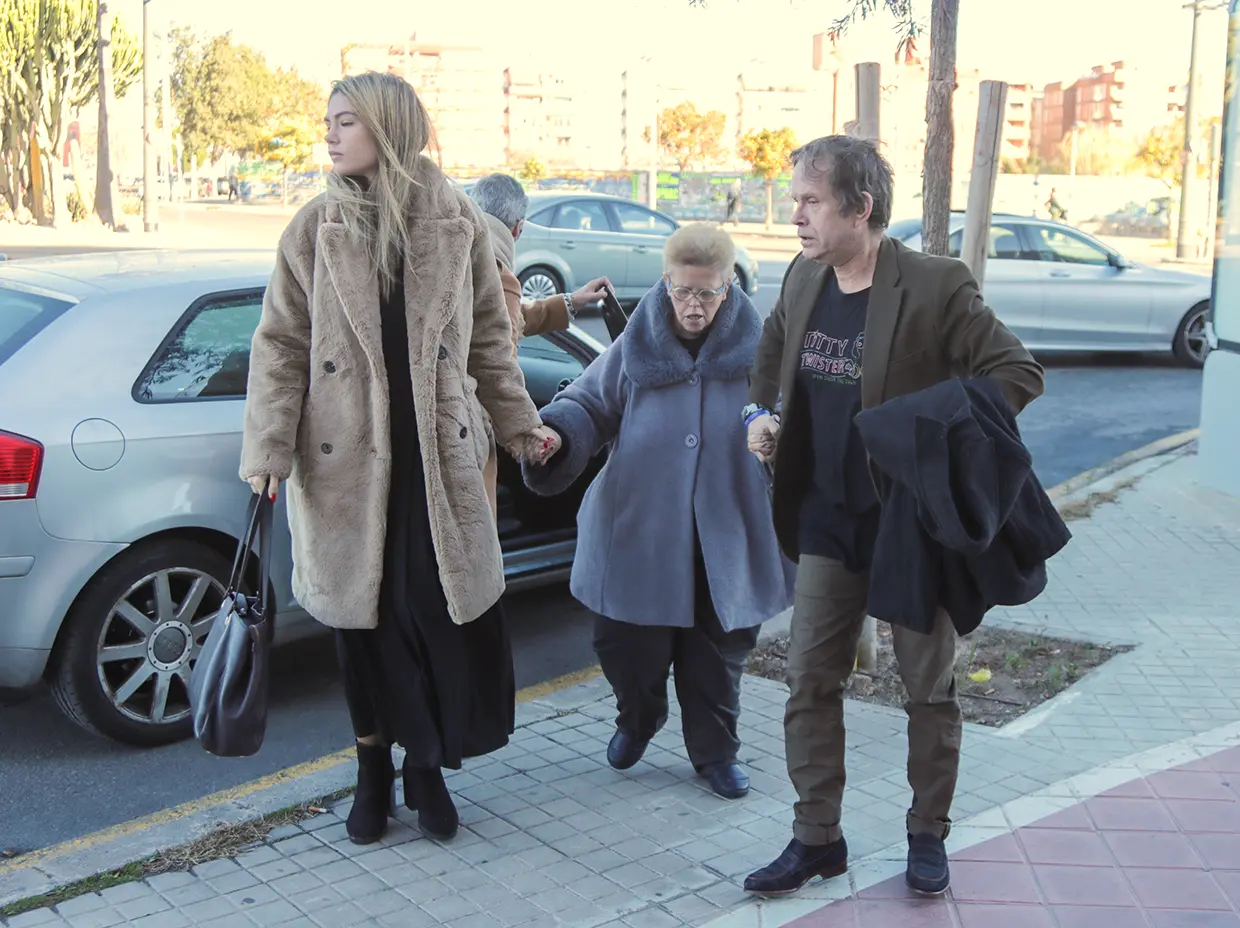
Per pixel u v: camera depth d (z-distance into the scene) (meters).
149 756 4.45
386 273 3.29
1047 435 10.13
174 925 3.18
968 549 2.80
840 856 3.31
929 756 3.19
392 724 3.54
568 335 6.04
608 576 3.86
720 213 55.28
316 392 3.32
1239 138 7.45
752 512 3.87
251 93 71.12
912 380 3.07
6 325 4.48
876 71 4.57
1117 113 125.81
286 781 4.01
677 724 4.54
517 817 3.80
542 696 4.82
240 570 3.31
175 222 41.22
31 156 36.56
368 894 3.34
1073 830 3.56
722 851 3.59
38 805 4.06
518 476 5.58
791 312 3.27
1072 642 5.27
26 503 4.07
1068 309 13.04
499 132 125.44
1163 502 7.76
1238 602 5.82
